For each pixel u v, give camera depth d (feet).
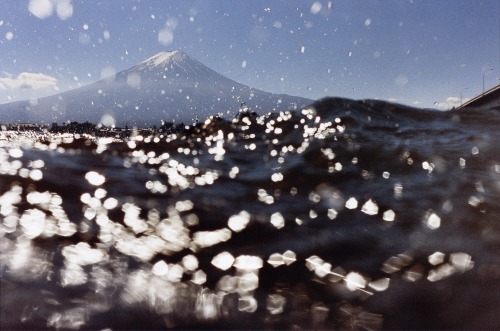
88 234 3.29
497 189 5.01
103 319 2.03
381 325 2.13
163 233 3.45
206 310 2.21
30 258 2.74
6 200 3.93
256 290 2.51
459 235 3.48
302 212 4.19
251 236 3.46
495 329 2.06
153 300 2.29
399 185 5.20
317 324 2.12
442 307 2.30
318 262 2.94
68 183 4.55
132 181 4.95
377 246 3.26
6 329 1.85
